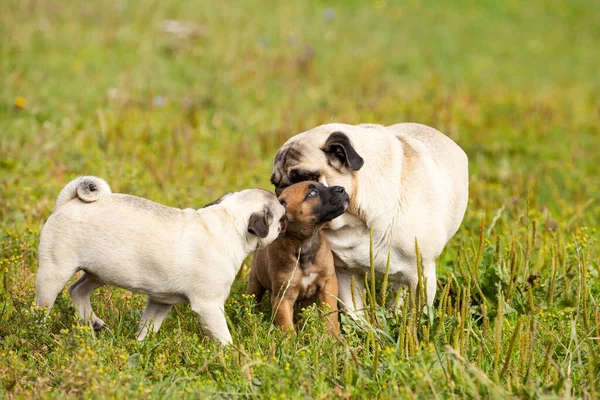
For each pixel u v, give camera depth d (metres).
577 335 8.05
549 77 25.00
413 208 8.30
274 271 8.56
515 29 31.19
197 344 7.64
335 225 8.35
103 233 7.64
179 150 14.75
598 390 6.91
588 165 16.12
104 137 14.61
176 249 7.68
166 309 8.20
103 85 18.05
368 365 7.08
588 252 9.44
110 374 6.87
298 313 8.84
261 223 7.79
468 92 21.19
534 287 8.98
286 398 6.46
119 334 7.85
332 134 8.01
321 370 6.98
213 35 23.55
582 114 20.16
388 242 8.33
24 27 21.53
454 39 27.98
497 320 7.03
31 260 9.54
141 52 21.14
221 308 7.82
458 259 9.14
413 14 30.58
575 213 12.52
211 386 6.75
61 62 19.41
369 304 7.96
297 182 8.23
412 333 7.41
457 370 6.89
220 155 14.78
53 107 16.16
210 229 7.83
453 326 7.74
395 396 6.47
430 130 9.41
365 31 26.78
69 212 7.69
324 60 22.78
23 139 14.34
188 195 12.02
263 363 6.67
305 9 28.77
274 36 24.53
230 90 18.91
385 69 23.08
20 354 7.29
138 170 12.58
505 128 18.17
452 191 8.92
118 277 7.73
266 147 15.47
